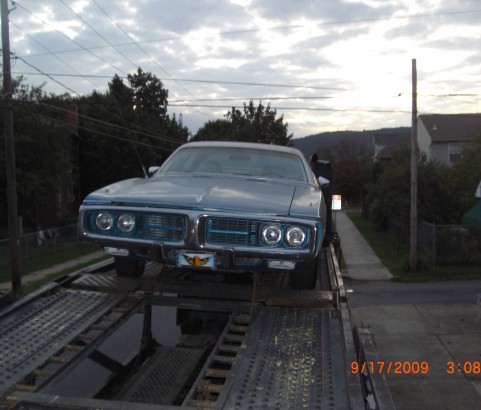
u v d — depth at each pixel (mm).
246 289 3719
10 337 2996
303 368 2623
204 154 4840
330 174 6629
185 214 3275
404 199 23547
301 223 3215
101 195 3623
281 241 3236
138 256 3600
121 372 4004
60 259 21594
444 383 8328
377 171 45344
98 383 3801
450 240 20047
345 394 2369
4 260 20109
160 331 4785
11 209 14570
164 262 3406
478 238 19922
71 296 3664
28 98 23641
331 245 7070
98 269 4570
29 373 2623
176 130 42156
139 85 49500
